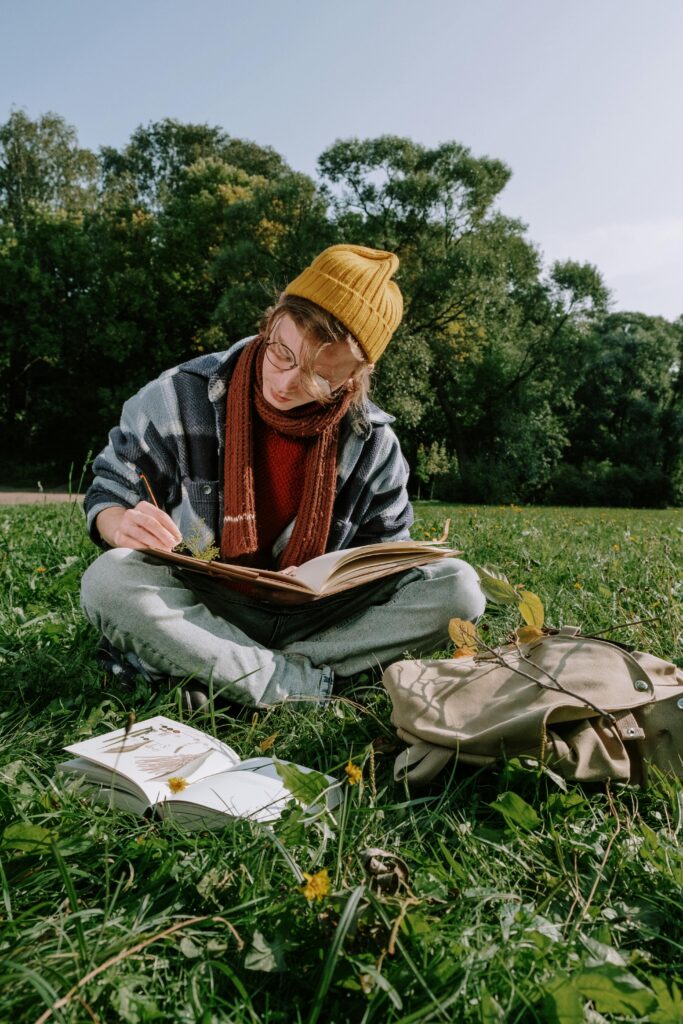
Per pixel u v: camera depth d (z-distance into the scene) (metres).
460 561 2.39
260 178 33.69
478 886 1.30
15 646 2.63
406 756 1.72
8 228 32.88
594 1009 1.06
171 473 2.35
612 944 1.20
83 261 32.06
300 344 2.09
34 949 1.07
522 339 36.31
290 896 1.17
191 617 2.14
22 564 4.00
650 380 45.19
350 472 2.45
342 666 2.31
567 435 45.94
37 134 37.69
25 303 31.14
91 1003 0.97
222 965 1.04
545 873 1.35
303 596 2.10
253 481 2.35
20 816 1.41
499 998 1.04
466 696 1.81
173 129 43.62
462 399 35.22
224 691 2.10
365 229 29.06
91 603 2.11
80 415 32.78
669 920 1.27
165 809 1.45
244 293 27.66
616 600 3.17
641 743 1.74
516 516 9.50
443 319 31.08
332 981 1.04
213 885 1.24
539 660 1.87
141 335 31.02
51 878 1.23
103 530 2.26
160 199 37.97
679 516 19.28
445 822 1.53
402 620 2.32
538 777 1.61
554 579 4.25
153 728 1.77
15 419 33.59
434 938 1.12
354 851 1.31
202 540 2.24
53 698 2.22
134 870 1.31
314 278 2.11
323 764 1.84
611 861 1.41
